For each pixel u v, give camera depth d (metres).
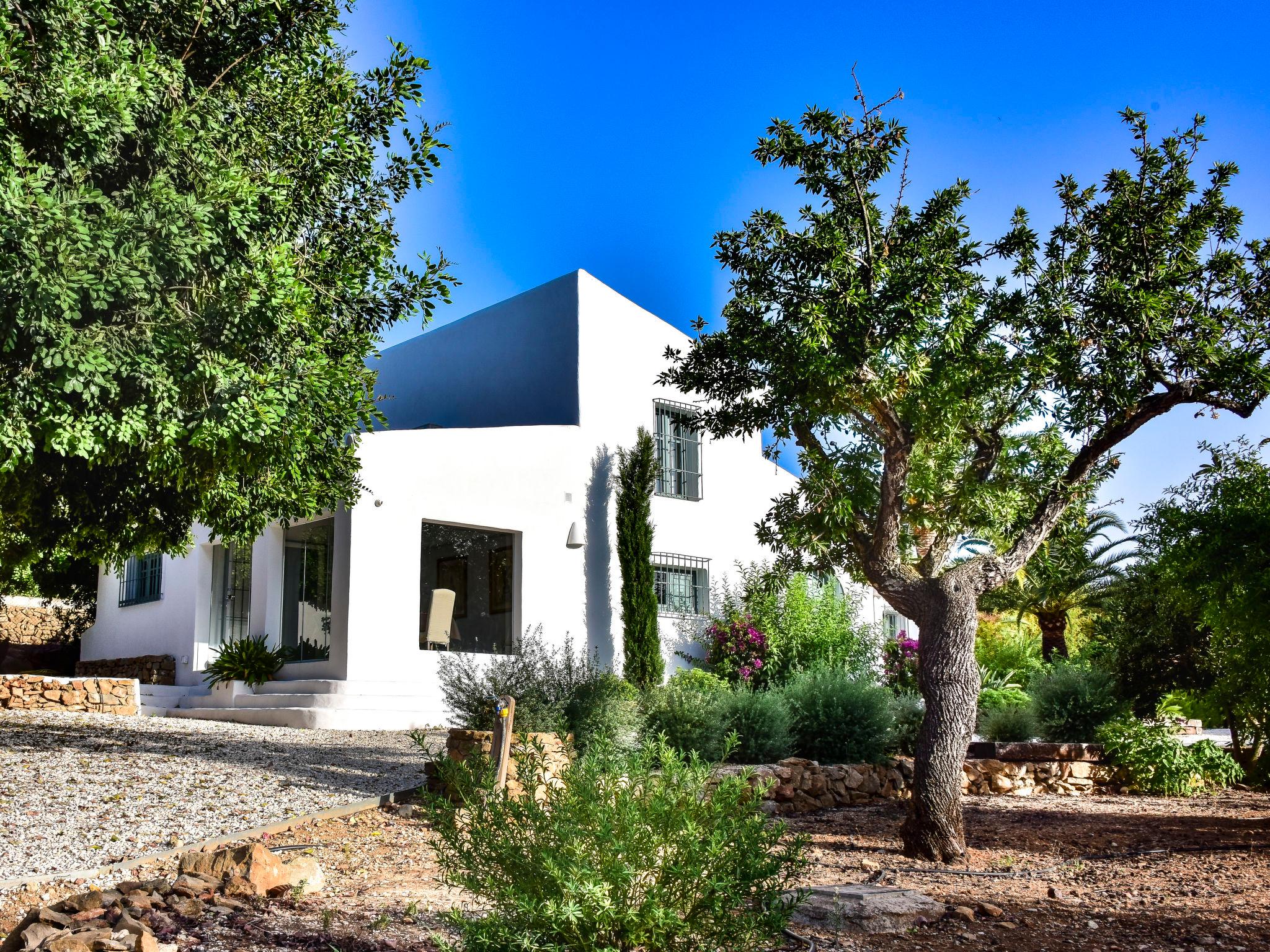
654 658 16.30
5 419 5.70
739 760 10.68
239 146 7.37
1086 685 14.80
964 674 7.84
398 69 8.53
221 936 4.31
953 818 7.58
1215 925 5.42
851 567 9.58
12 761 9.28
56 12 5.97
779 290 8.43
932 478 8.16
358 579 13.48
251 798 8.23
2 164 5.44
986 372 8.19
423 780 9.24
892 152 8.49
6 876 5.81
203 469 7.73
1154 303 7.70
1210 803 12.02
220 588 16.03
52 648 19.98
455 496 14.75
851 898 5.51
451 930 4.59
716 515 18.67
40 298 5.44
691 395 18.75
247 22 7.79
